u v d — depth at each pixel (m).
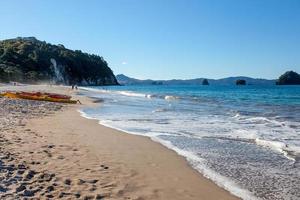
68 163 8.91
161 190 7.28
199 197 6.93
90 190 6.90
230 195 7.07
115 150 11.18
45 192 6.54
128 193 6.94
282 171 8.87
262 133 15.14
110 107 31.62
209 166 9.39
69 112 24.98
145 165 9.33
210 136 14.39
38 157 9.27
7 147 10.23
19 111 22.27
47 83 155.12
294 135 14.52
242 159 10.20
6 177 7.23
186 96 59.22
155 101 43.12
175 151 11.31
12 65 140.75
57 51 188.50
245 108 31.39
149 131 15.84
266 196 7.01
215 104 37.59
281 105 35.97
